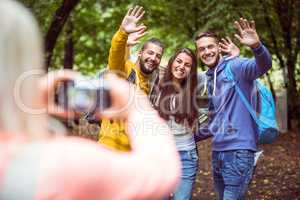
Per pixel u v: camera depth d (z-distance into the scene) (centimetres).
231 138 443
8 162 103
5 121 106
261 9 1197
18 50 104
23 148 105
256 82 450
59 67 1652
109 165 104
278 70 1435
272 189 783
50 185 102
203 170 906
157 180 104
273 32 1350
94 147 107
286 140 1156
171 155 108
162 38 1573
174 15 1452
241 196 450
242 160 440
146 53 440
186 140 459
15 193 101
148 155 108
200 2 1276
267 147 1095
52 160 103
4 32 103
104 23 1580
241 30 415
